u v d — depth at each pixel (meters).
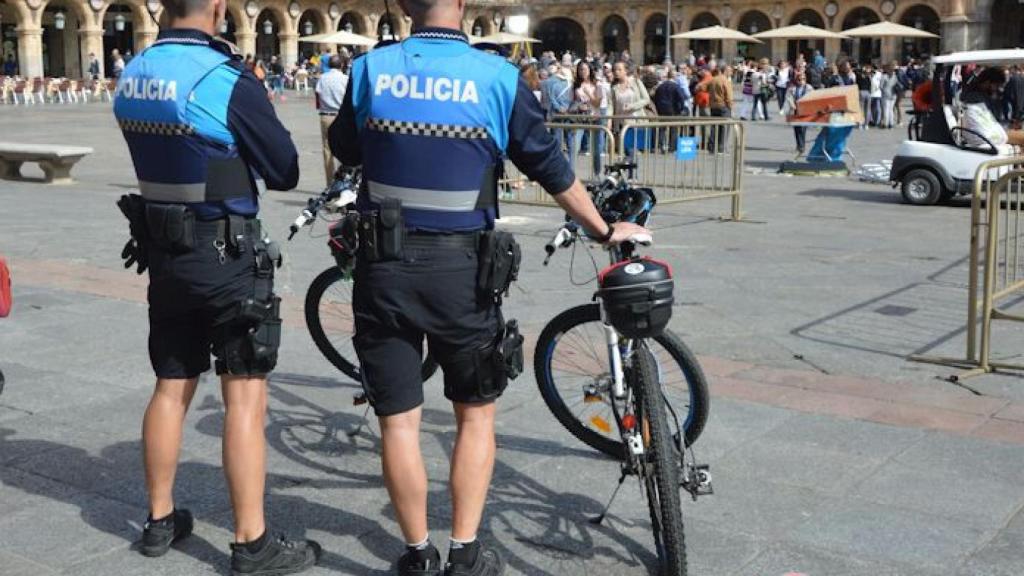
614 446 5.19
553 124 12.81
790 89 32.66
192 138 3.79
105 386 6.31
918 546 4.28
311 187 16.81
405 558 3.96
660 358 5.00
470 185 3.63
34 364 6.72
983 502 4.69
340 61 14.34
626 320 3.81
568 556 4.23
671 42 69.75
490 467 3.88
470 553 3.87
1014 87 19.66
